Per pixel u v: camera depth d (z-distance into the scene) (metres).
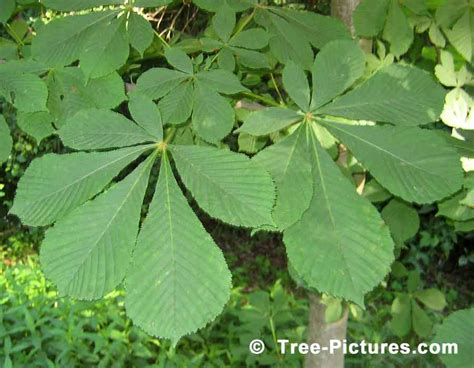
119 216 0.55
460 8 1.01
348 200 0.57
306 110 0.64
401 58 1.33
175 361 2.07
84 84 0.75
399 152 0.60
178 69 0.77
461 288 3.55
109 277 0.52
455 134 0.95
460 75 1.04
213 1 0.92
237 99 0.97
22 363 1.91
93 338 2.05
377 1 0.96
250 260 3.88
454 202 0.93
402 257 3.31
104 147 0.61
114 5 0.77
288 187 0.58
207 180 0.54
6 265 3.29
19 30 1.01
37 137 0.75
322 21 0.91
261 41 0.90
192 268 0.51
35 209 0.56
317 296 1.25
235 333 2.49
